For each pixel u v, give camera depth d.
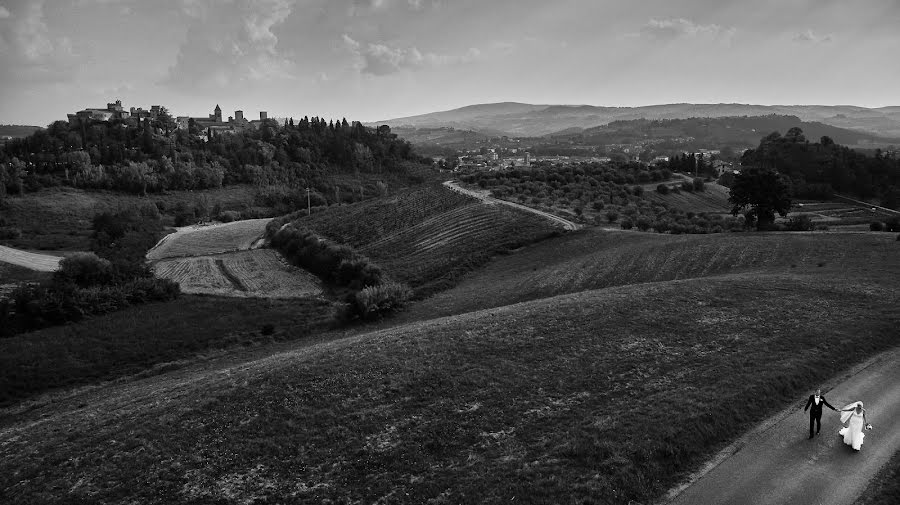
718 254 68.31
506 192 133.38
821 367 30.05
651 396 27.08
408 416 26.88
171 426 27.39
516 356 33.16
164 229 161.25
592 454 22.44
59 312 69.69
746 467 21.62
